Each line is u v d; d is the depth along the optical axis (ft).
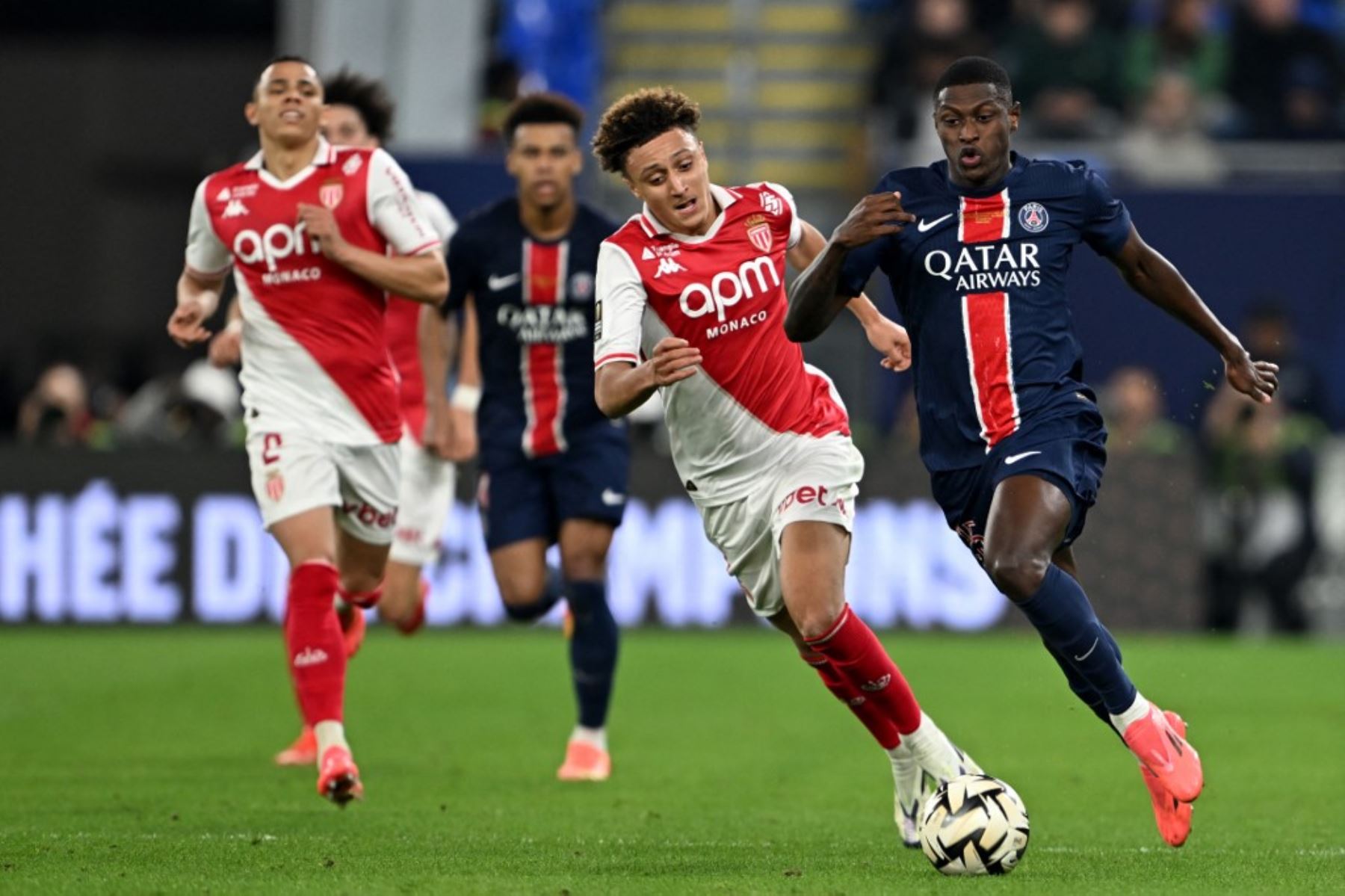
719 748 104.83
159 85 246.27
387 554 87.66
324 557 78.54
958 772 70.54
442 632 168.04
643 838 73.05
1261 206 184.14
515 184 176.76
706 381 73.00
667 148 70.79
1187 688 134.10
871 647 69.87
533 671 143.02
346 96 102.47
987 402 69.26
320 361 80.94
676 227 72.54
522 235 96.32
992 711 120.47
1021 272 69.36
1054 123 217.15
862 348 184.75
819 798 86.43
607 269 71.97
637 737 109.60
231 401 175.83
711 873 63.26
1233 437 172.55
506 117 97.50
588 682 94.02
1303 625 173.78
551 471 97.14
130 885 59.41
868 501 163.12
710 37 245.65
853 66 244.01
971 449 69.56
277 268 80.59
